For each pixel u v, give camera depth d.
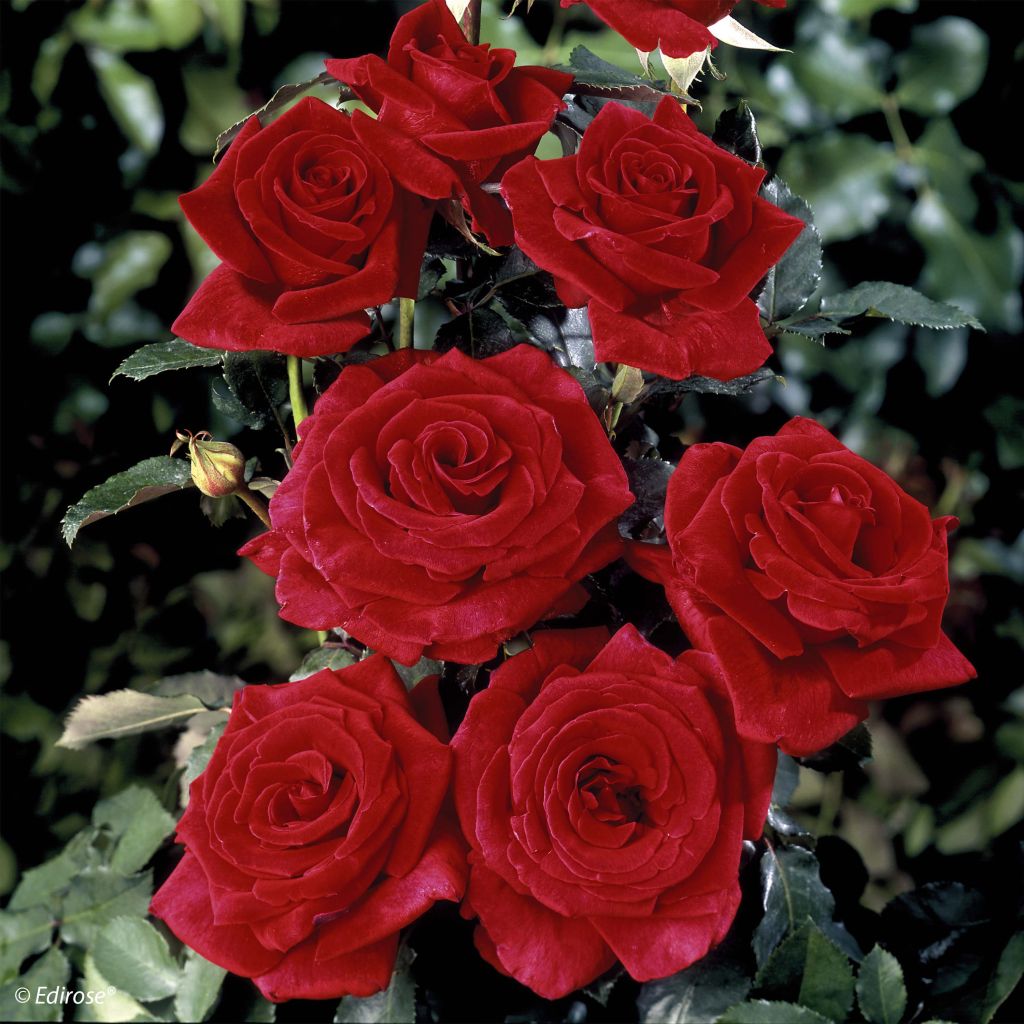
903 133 0.95
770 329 0.78
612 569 0.72
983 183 0.95
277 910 0.64
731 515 0.65
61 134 0.97
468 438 0.65
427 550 0.63
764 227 0.66
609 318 0.65
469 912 0.65
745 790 0.65
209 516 0.76
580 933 0.64
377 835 0.64
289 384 0.74
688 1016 0.72
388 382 0.68
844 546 0.64
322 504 0.64
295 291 0.66
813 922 0.73
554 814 0.64
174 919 0.65
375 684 0.67
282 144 0.67
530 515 0.64
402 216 0.68
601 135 0.66
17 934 0.85
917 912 0.77
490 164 0.68
